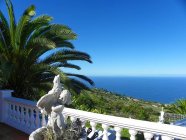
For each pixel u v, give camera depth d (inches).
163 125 147.5
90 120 189.9
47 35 396.2
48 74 434.9
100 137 193.2
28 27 401.4
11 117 304.0
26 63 420.2
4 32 412.8
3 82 418.9
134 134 161.9
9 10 406.0
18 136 265.9
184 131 136.7
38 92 443.2
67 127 150.7
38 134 150.7
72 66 432.5
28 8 385.1
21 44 408.5
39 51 412.5
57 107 147.2
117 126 171.3
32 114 268.8
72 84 417.4
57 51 418.0
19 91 430.3
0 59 368.8
